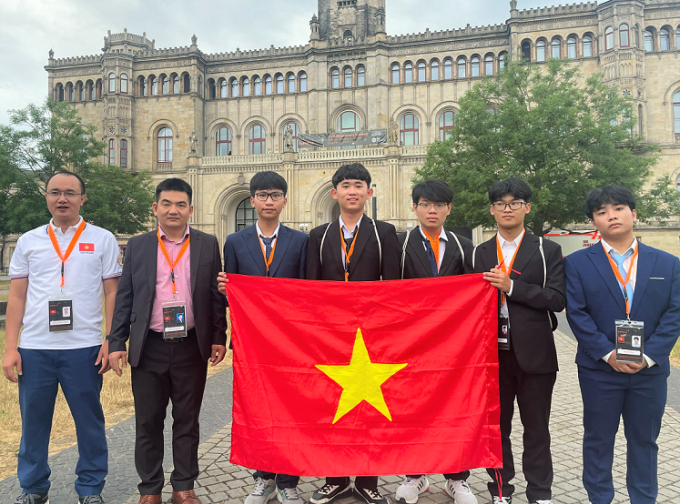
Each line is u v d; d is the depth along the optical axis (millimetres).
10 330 4465
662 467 5438
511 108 24984
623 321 3932
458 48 48281
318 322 4500
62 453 5957
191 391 4648
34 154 33156
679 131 42312
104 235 4891
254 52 52844
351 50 49875
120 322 4566
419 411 4344
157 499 4477
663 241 39562
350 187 4652
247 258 4895
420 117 49031
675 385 9195
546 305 4230
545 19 44969
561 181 24016
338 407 4359
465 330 4410
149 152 52125
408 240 4934
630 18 41375
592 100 26750
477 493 4875
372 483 4551
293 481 4582
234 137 52969
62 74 53500
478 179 24750
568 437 6434
